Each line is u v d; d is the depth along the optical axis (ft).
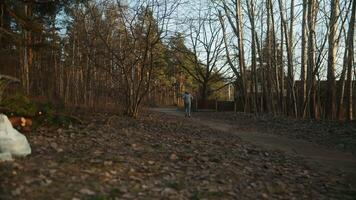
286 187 26.96
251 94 110.32
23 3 52.26
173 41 71.00
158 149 35.76
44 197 19.58
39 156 27.71
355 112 93.45
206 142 43.91
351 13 75.41
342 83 78.79
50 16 58.65
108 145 35.35
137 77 67.21
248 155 37.86
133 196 21.30
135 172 26.04
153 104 156.15
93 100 79.82
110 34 68.23
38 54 101.19
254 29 105.91
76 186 21.62
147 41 63.31
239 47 110.42
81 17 75.56
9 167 23.12
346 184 29.32
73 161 26.68
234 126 69.05
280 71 101.09
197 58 150.51
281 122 73.05
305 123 68.95
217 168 30.07
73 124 46.65
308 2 85.51
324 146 47.39
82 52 82.07
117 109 72.08
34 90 99.09
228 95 231.71
